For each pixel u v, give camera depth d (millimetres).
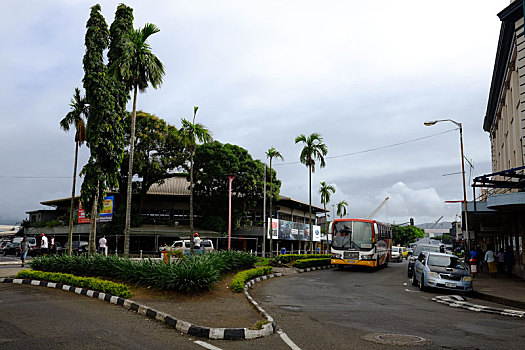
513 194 17641
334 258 28250
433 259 18125
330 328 8688
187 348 6711
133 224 44438
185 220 49188
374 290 17250
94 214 23719
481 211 23688
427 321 9914
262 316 9367
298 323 9203
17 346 6273
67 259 16750
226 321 8609
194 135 27938
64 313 9320
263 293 15023
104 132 24156
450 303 13617
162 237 47781
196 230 45750
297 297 14102
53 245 32281
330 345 7160
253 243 52750
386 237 33688
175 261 14297
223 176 44750
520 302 13594
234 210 47438
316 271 28031
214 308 10391
